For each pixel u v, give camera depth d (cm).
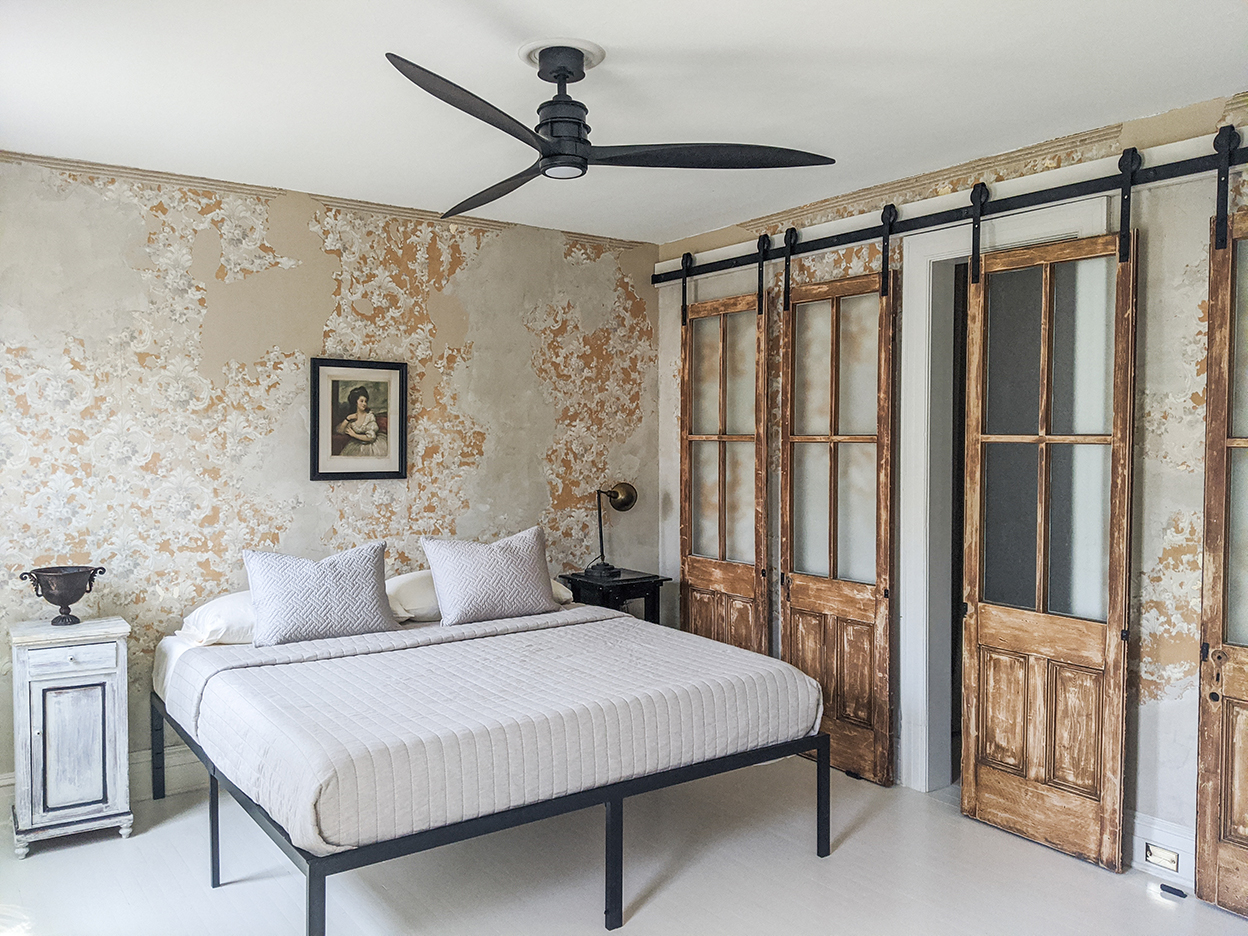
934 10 238
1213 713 295
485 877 319
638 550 541
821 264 439
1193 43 258
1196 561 307
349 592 382
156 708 372
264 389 418
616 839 285
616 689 309
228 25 246
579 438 518
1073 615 338
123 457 386
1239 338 294
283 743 259
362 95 298
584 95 297
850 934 280
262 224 415
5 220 359
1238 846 291
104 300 380
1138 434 320
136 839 350
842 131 334
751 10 238
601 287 523
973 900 302
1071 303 338
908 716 405
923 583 396
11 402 362
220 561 410
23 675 332
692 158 265
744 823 367
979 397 363
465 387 476
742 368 481
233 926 283
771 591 464
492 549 430
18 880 314
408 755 253
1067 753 336
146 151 361
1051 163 346
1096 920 288
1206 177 301
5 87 291
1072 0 231
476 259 477
